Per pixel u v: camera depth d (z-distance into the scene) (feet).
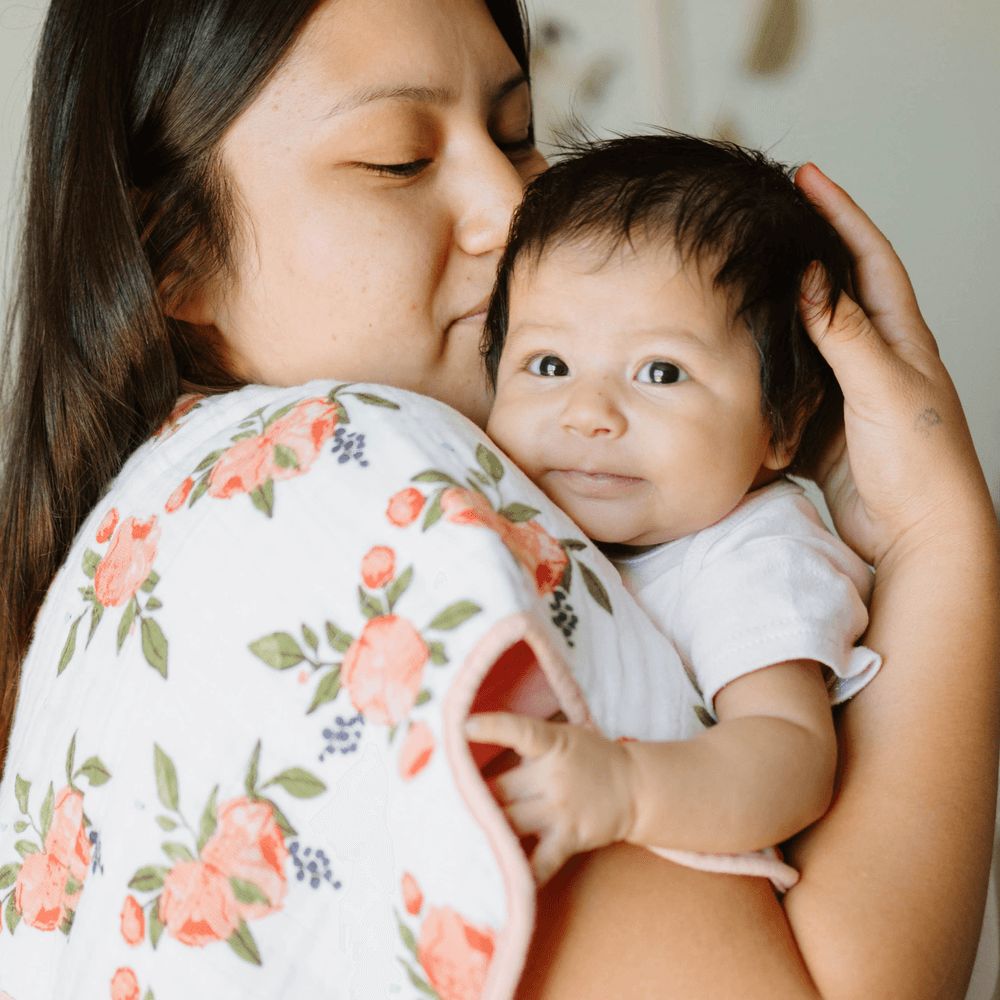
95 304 3.25
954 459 2.82
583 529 2.66
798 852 2.36
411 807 1.93
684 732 2.25
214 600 2.32
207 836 2.18
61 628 2.81
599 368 2.62
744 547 2.58
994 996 5.17
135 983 2.20
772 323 2.72
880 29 6.20
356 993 2.04
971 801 2.42
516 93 3.33
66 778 2.48
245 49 3.00
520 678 2.12
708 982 2.07
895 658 2.62
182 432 2.90
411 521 2.15
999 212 6.22
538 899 2.12
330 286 3.10
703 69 6.39
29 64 5.67
